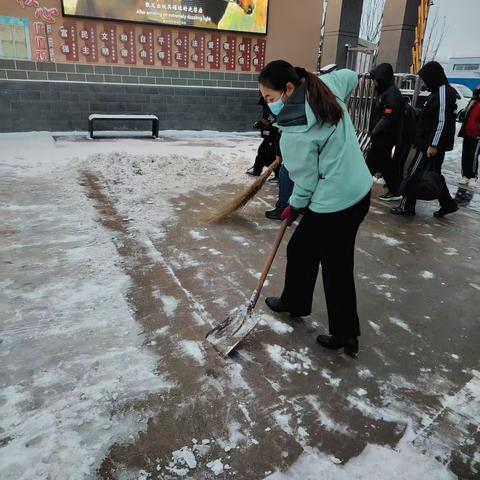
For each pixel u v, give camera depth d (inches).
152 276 114.7
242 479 60.8
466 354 90.6
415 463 64.4
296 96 74.0
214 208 171.6
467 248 147.4
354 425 71.0
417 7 362.0
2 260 118.4
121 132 351.3
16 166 216.7
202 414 71.2
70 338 87.7
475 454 66.7
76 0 307.9
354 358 87.6
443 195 173.9
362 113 270.5
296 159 76.1
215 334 89.0
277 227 156.0
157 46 345.4
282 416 71.9
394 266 130.7
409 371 84.6
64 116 332.8
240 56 378.0
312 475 61.9
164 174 214.2
